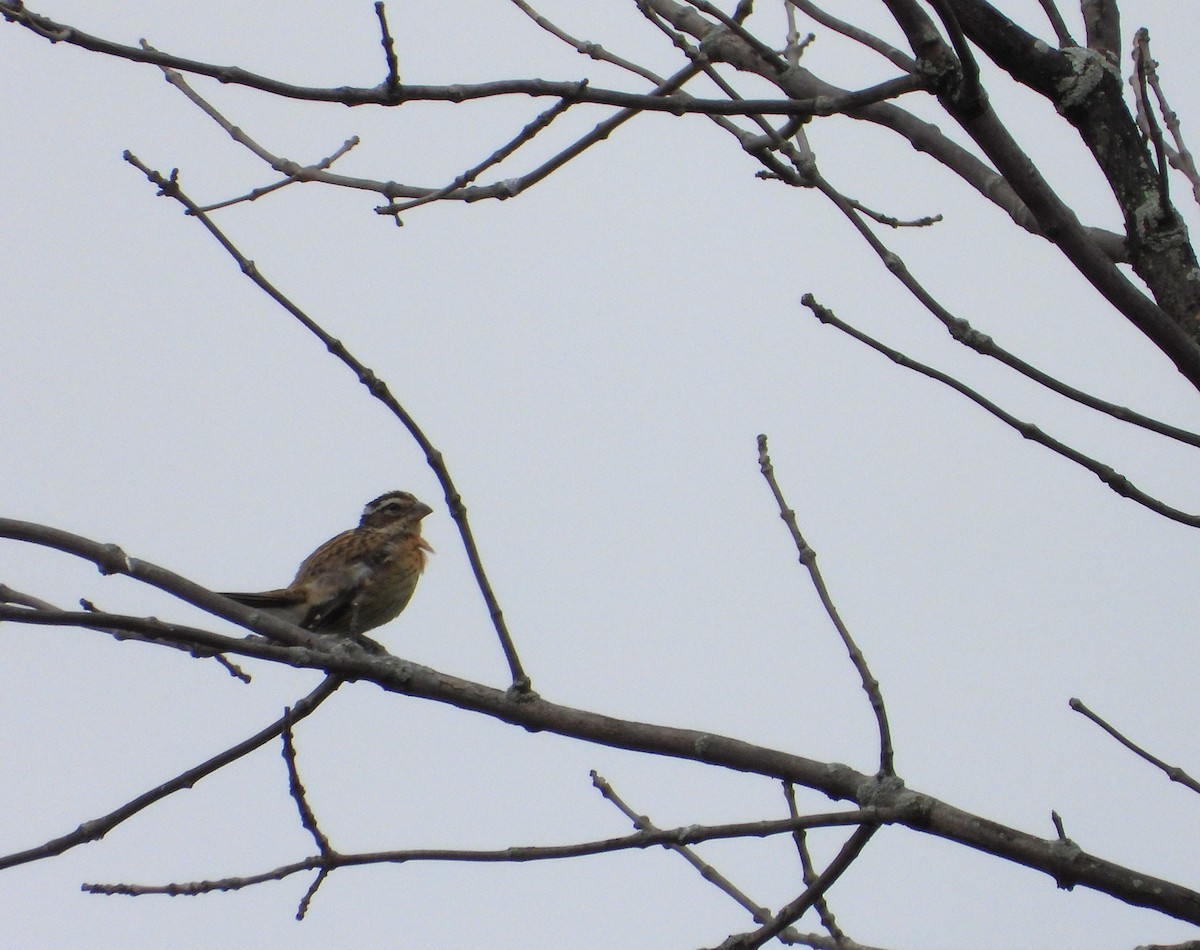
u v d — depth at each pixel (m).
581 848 7.11
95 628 6.98
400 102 7.26
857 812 6.94
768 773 7.44
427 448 7.50
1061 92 7.86
